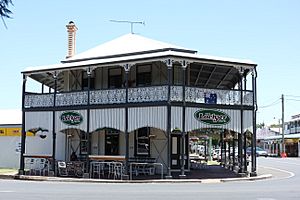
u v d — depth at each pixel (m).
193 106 22.77
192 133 39.34
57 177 23.47
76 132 28.50
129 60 23.12
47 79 29.75
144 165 24.89
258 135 95.31
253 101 24.23
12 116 33.81
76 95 25.06
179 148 26.17
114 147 27.11
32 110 26.38
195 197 13.98
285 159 53.16
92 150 27.73
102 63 23.95
